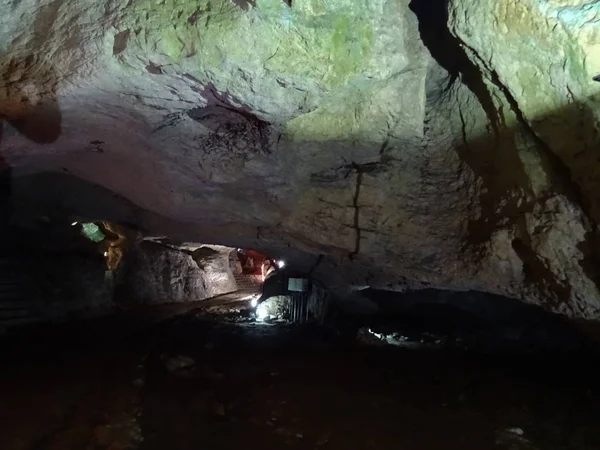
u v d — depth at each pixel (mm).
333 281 10156
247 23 4441
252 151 6570
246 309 15906
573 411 5391
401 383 6570
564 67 3939
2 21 5086
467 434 4699
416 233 7023
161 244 17062
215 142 6523
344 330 10680
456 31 4434
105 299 13070
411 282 8297
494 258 5973
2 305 10102
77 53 5020
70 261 12312
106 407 5371
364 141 6234
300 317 13461
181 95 5469
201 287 19344
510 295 6695
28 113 5953
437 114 6051
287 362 7859
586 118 4090
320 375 7023
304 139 6203
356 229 7430
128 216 11406
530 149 4953
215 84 5082
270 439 4586
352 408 5516
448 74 5676
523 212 5371
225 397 5957
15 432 4469
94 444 4273
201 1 4547
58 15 5086
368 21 4684
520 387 6332
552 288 5641
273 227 8336
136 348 8641
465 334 9438
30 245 11703
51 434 4484
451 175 6504
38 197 10781
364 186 6992
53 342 8734
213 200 8172
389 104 5688
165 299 16875
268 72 4824
